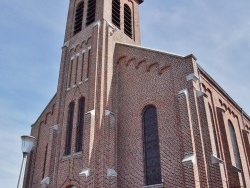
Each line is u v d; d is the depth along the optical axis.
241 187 17.77
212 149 14.81
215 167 14.32
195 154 14.88
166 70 18.64
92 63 21.17
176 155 15.78
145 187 16.22
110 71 21.06
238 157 23.25
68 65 23.91
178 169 15.39
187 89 16.86
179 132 16.12
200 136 15.15
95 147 17.59
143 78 19.75
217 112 21.12
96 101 19.30
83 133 18.58
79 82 21.80
